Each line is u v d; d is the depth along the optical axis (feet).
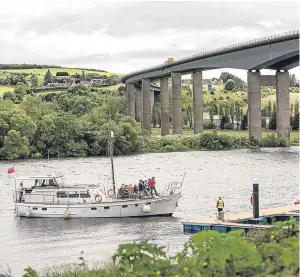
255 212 191.21
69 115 652.07
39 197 248.32
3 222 237.86
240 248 48.67
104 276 63.46
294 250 47.75
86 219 242.17
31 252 178.09
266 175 379.35
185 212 248.52
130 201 242.78
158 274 52.44
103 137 626.23
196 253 52.80
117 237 201.16
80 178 384.47
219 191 306.76
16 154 587.68
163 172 416.87
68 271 111.45
